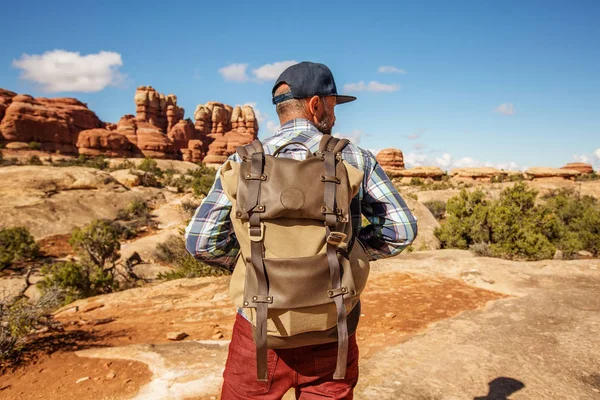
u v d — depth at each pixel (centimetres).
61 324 493
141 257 2239
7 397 315
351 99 165
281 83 153
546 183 6244
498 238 1495
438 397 284
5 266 2186
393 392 291
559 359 342
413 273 681
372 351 378
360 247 139
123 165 6994
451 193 4597
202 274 974
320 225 125
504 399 281
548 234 1730
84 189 3644
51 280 1333
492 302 516
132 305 605
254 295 123
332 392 146
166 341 436
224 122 11981
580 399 282
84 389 322
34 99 8725
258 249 123
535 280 623
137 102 10875
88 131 8481
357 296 134
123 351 392
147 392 313
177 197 4203
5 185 3278
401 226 140
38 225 2878
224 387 152
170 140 9950
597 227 2023
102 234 1866
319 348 141
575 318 442
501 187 5784
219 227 135
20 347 397
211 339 441
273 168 127
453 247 1652
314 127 150
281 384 143
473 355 351
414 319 466
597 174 8812
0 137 7694
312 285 122
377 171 143
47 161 6988
